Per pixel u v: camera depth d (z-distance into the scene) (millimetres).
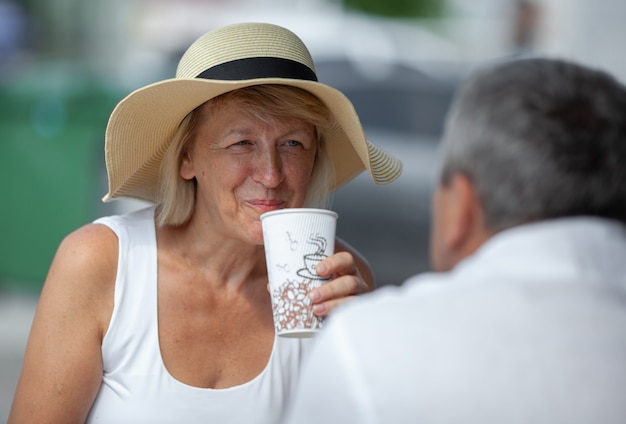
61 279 2732
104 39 14633
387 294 1808
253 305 2875
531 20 10430
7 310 7430
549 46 10391
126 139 2850
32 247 7418
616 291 1684
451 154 1769
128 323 2746
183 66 2832
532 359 1641
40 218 7363
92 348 2713
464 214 1770
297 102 2715
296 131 2746
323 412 1715
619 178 1686
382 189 6730
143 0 13898
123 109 2756
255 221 2750
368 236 6711
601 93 1716
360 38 7883
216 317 2836
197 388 2742
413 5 16125
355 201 6707
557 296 1675
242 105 2707
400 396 1655
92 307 2729
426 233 6746
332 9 14570
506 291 1684
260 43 2746
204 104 2758
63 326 2705
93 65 11789
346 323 1740
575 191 1680
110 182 2953
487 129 1702
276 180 2727
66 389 2688
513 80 1731
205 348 2805
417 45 8289
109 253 2773
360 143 2867
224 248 2830
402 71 7316
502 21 11156
